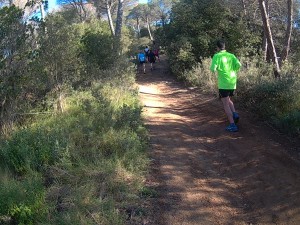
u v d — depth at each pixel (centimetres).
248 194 491
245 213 451
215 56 716
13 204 405
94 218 409
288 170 520
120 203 457
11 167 556
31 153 557
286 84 742
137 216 440
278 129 678
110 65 1202
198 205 471
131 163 537
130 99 1004
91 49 1185
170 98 1275
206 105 1002
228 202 479
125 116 688
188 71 1766
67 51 868
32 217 411
